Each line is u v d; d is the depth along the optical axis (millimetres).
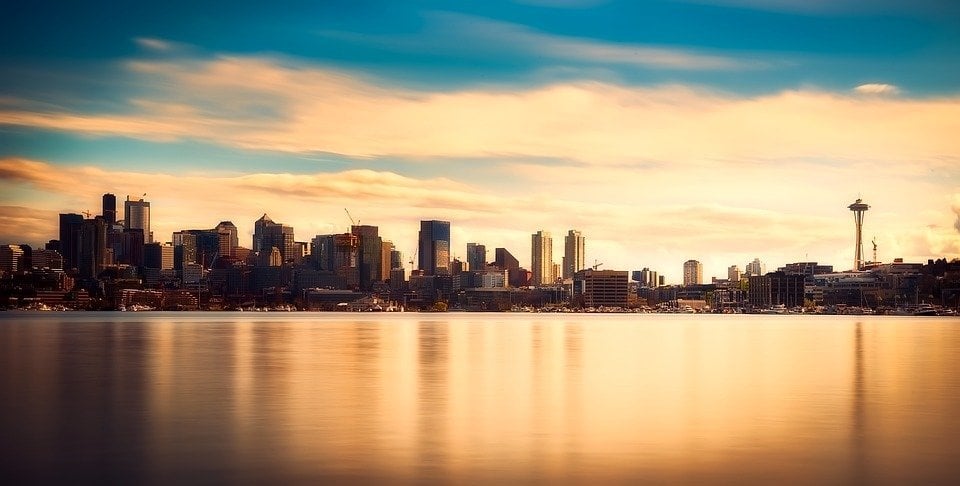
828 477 32125
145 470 33031
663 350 113125
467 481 31312
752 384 64250
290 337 155750
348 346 120375
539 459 34969
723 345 130000
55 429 42062
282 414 47031
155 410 48719
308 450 36656
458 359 91438
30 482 31297
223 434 40531
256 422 44156
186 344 126062
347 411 48250
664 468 33469
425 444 38031
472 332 193250
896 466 33938
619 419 45438
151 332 183625
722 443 38531
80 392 57875
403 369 77125
